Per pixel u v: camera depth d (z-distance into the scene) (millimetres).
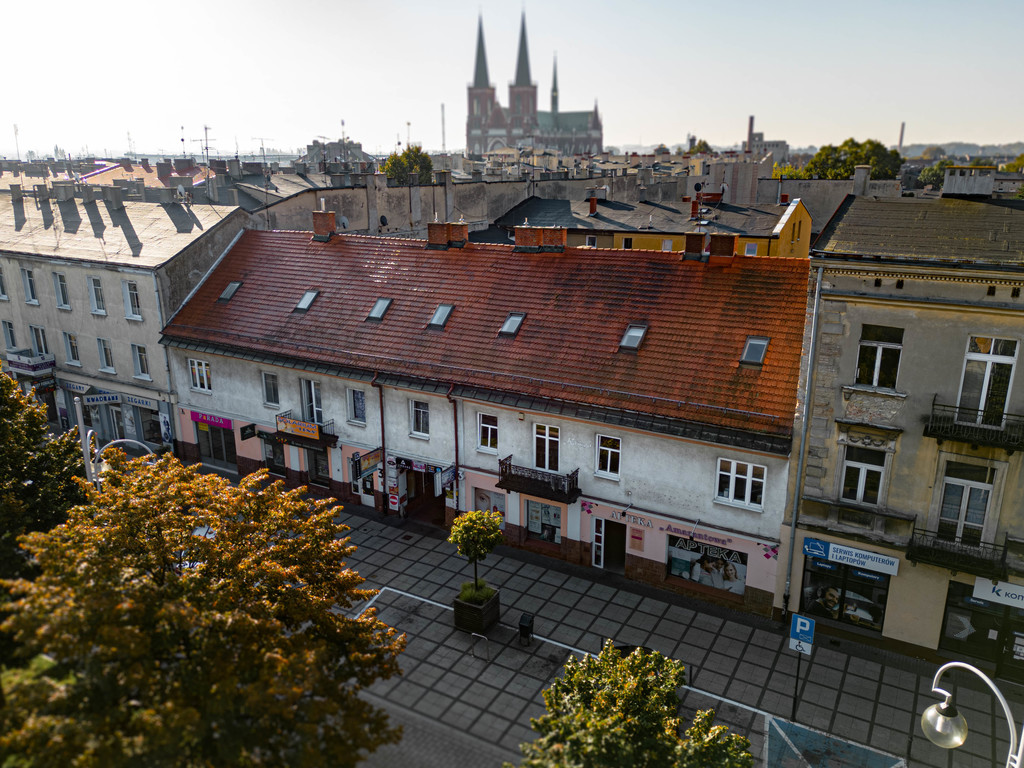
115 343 40531
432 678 23500
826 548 24375
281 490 20547
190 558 17391
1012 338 20719
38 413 24188
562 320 30656
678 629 25812
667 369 27375
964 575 22734
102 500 18000
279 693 12969
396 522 33344
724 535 26141
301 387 34688
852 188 70438
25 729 11445
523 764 14344
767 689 22875
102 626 12992
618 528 29031
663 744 15047
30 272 43406
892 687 22922
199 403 38438
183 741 12000
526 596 27859
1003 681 23031
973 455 21781
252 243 41094
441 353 31438
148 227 42312
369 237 38469
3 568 18266
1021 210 24031
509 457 29562
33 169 93250
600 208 61219
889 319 22047
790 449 24266
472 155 167500
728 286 29078
